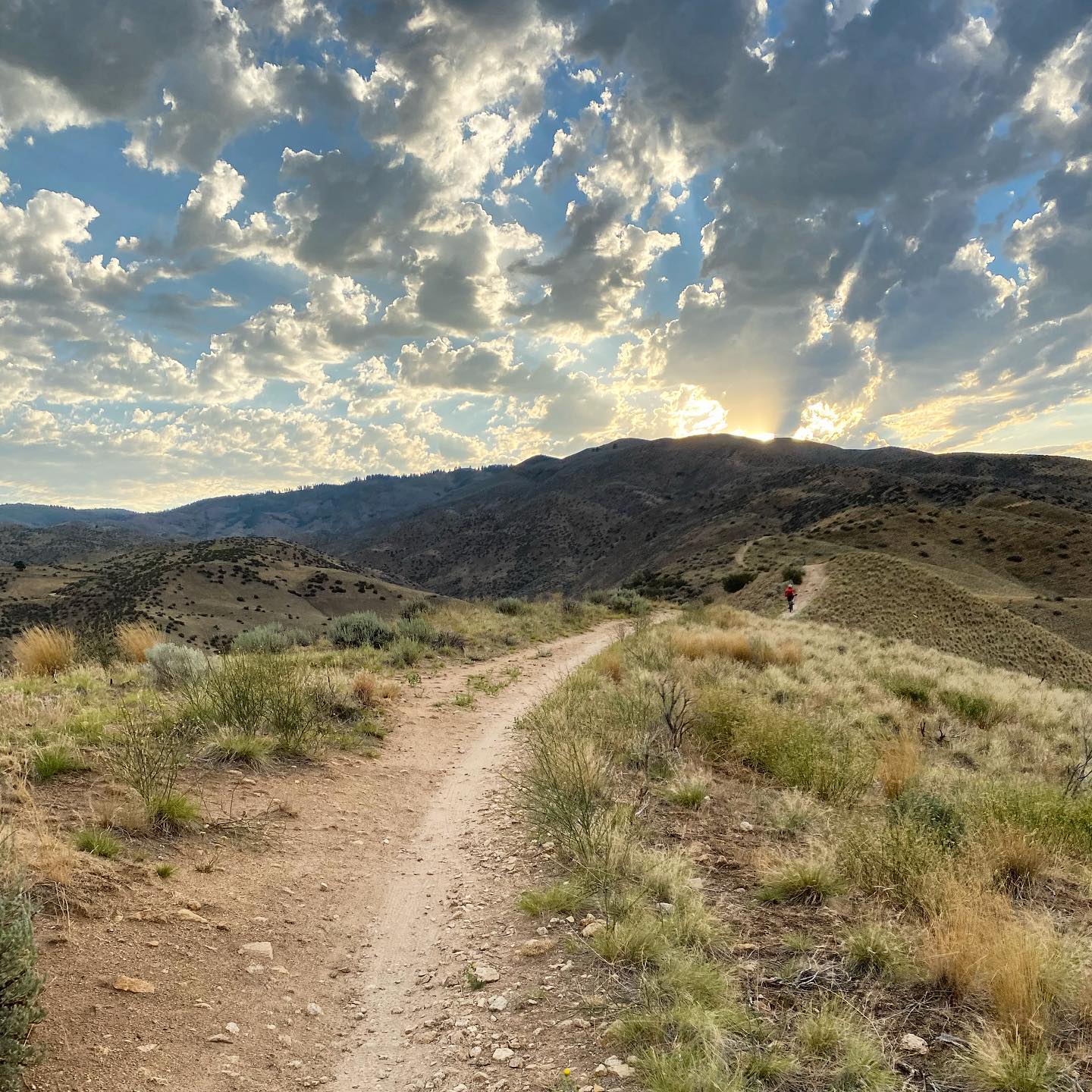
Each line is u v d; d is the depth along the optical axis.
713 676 16.53
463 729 11.99
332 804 7.57
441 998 4.21
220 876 5.37
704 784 8.27
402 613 32.09
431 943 4.96
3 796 5.67
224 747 8.18
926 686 19.34
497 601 38.09
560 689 13.70
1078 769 10.78
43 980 3.07
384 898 5.70
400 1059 3.62
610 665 16.67
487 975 4.37
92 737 7.61
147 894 4.75
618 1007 3.88
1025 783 9.55
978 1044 3.34
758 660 19.92
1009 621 43.12
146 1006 3.66
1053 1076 3.19
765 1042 3.50
